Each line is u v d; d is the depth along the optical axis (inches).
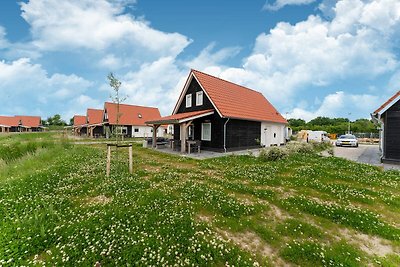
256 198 286.0
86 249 161.9
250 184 346.6
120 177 358.6
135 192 286.2
